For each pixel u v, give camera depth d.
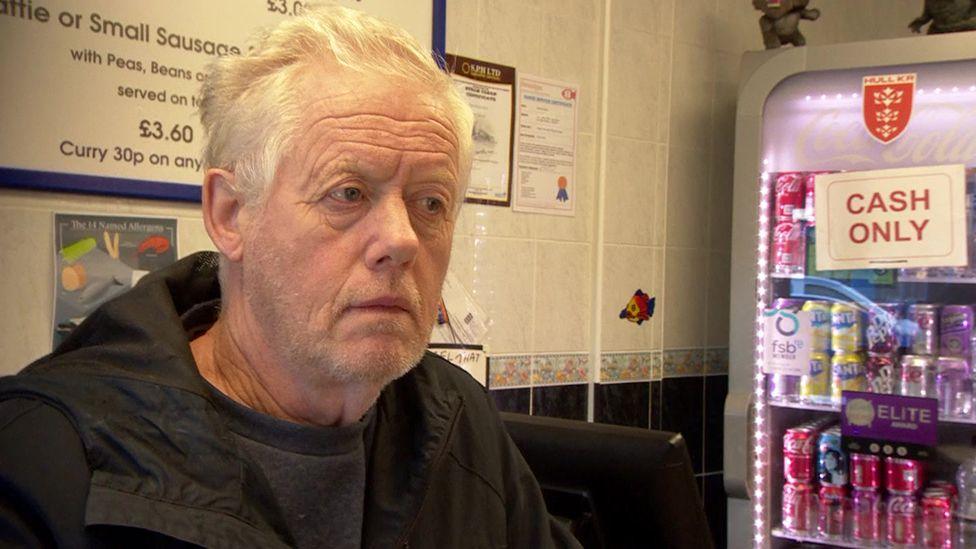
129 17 1.77
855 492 2.56
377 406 1.07
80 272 1.76
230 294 0.99
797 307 2.64
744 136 2.61
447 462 1.08
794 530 2.63
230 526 0.80
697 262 3.00
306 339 0.89
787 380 2.68
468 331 2.34
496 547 1.07
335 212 0.87
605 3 2.69
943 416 2.45
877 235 2.51
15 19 1.64
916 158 2.47
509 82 2.45
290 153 0.88
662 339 2.88
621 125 2.73
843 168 2.58
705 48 2.99
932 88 2.45
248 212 0.91
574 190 2.63
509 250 2.47
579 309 2.66
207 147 0.96
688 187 2.96
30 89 1.67
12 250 1.68
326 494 0.98
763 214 2.66
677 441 0.98
